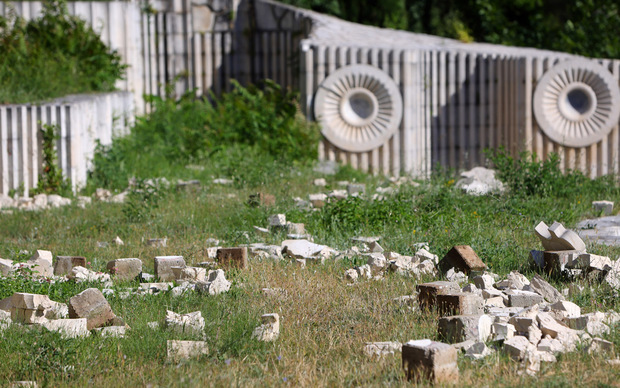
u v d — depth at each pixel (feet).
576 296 42.34
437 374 30.01
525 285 44.14
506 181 82.48
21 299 39.34
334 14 169.99
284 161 100.37
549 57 111.45
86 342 35.45
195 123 117.39
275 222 63.41
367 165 114.11
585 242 56.75
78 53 119.44
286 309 40.86
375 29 132.77
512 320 36.58
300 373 31.50
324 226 65.16
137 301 42.93
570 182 79.82
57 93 98.43
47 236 63.46
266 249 55.93
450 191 73.56
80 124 87.20
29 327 37.35
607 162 112.78
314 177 97.71
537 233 50.72
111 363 33.32
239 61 138.82
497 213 67.62
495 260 51.88
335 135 112.47
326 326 38.14
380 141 113.29
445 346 30.58
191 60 138.00
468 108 118.01
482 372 30.81
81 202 78.69
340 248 57.36
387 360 32.63
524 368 30.89
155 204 72.64
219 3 137.90
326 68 113.50
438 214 65.67
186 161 105.09
